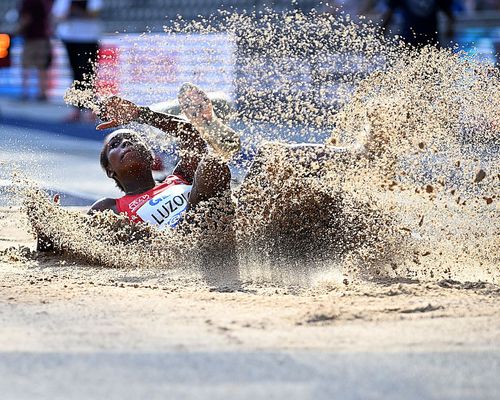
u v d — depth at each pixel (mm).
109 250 15969
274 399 7902
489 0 40906
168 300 12352
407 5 32750
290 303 12125
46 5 51469
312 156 14836
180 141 16141
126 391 8164
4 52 53688
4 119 45188
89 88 16812
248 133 15719
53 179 26688
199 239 15414
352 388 8227
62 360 9148
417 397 8016
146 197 16125
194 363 9031
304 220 15094
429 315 11172
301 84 16188
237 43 17234
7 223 20234
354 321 10922
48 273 15117
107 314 11320
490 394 8141
